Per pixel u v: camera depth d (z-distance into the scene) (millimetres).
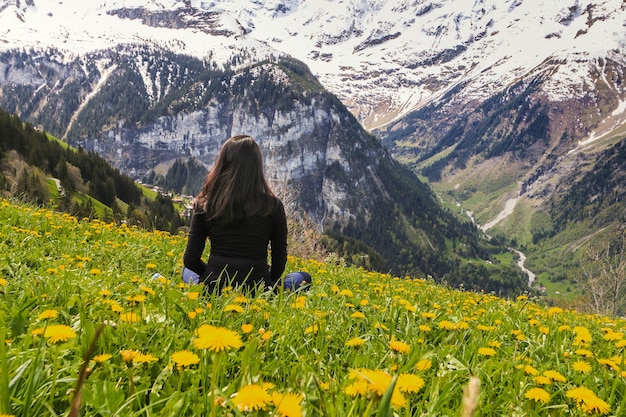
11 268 5277
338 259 10602
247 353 2744
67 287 4043
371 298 6180
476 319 5387
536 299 9961
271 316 3951
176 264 7688
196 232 5254
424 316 4434
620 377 3195
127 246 8789
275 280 5617
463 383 2920
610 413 2664
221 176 5102
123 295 4230
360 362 3025
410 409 2275
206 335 1519
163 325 3293
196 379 2389
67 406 2090
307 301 4875
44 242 7785
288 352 3113
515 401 2664
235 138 5164
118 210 99438
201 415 2055
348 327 4039
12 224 8750
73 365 2312
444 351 3412
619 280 35219
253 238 5121
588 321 8164
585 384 3262
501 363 3305
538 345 4348
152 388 2287
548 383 2797
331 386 2354
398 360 3004
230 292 4410
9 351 2381
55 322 3203
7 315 3223
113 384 2137
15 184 15258
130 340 2865
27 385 1944
